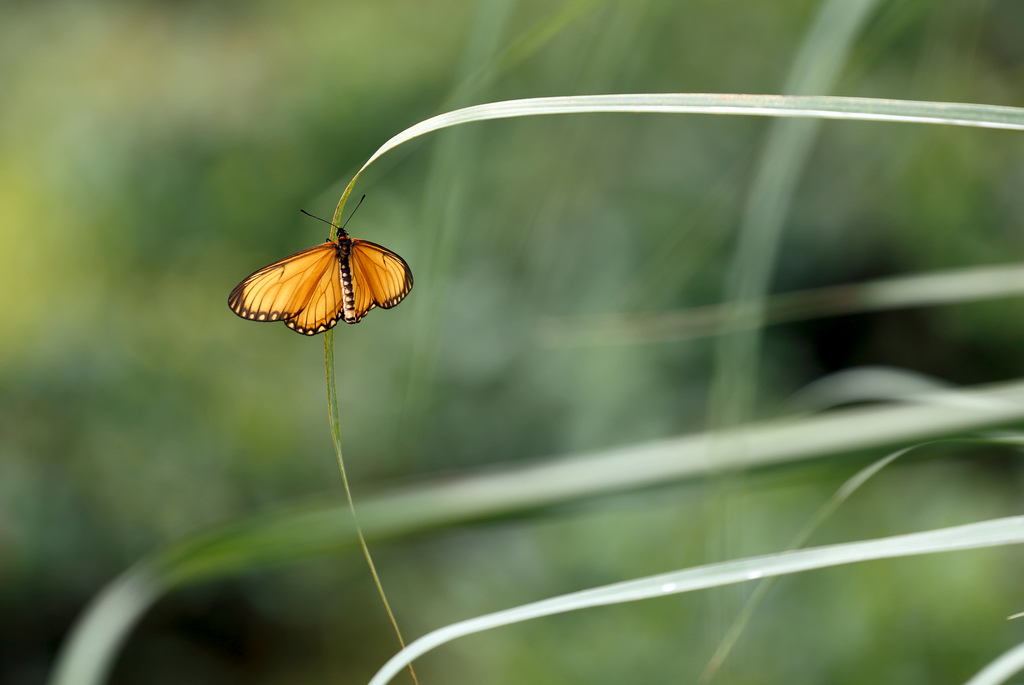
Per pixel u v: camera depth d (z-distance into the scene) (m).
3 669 3.73
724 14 2.65
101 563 3.90
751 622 2.74
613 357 3.64
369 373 4.04
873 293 1.42
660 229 3.26
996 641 2.54
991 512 2.75
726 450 1.36
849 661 2.60
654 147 3.35
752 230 1.35
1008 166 2.84
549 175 1.40
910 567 2.76
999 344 3.62
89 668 1.37
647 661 2.84
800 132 1.35
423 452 3.78
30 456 3.92
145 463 3.97
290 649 3.90
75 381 4.04
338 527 1.40
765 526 2.88
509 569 3.45
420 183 3.85
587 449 3.61
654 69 2.59
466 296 3.46
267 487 3.97
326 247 1.46
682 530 3.06
